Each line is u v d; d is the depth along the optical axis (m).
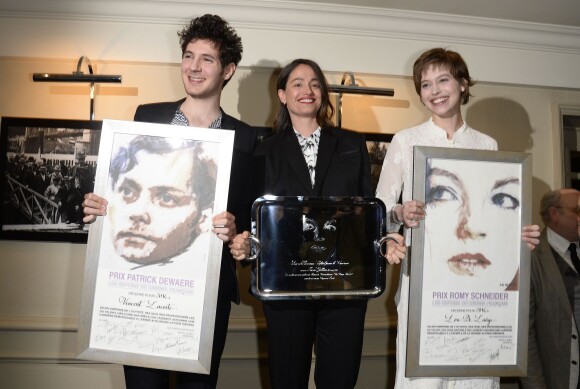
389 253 1.87
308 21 2.70
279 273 1.83
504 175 1.84
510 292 1.83
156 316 1.67
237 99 2.70
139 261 1.67
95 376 2.52
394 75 2.80
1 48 2.54
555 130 2.98
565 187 3.06
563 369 2.19
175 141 1.70
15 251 2.52
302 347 1.92
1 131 2.50
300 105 2.05
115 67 2.63
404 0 2.61
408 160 1.97
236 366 2.61
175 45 2.62
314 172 2.01
